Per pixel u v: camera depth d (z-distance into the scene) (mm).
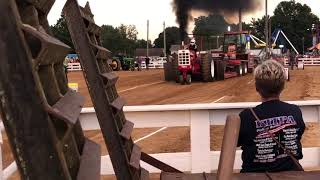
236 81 28250
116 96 2992
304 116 4891
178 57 26625
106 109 2518
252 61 35938
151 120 4754
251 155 3178
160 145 9039
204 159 4809
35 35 1323
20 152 1330
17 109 1317
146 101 19328
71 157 1758
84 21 2633
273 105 3207
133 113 4723
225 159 1924
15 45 1299
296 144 3189
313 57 61312
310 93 21141
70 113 1541
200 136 4785
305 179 2805
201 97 20234
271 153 3156
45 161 1335
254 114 3184
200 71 27344
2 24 1295
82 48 2480
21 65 1306
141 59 59781
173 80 29438
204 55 27297
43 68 1516
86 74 2492
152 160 3477
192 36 30766
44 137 1331
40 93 1327
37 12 1779
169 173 3141
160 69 56750
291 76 33656
